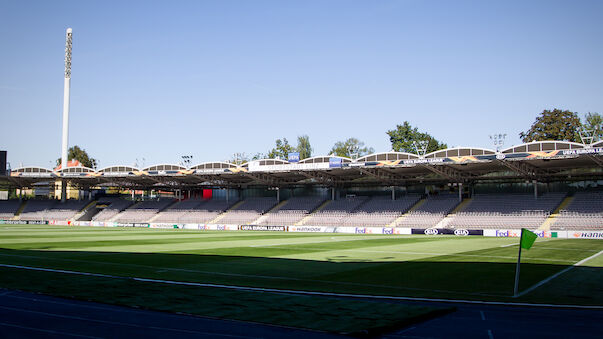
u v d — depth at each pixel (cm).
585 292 2112
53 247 4238
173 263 3155
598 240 5134
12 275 2481
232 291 2106
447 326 1528
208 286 2234
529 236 2038
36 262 3108
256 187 9650
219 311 1705
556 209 6519
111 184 10100
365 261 3272
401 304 1852
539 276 2559
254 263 3162
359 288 2223
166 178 9038
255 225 8038
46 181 10638
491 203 7156
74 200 10631
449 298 1977
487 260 3278
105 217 9775
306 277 2567
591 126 10156
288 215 8438
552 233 5747
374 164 6700
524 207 6794
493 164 6388
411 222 7225
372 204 8144
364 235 6306
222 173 7812
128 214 9669
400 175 7644
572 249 4056
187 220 9056
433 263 3131
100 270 2789
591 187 6825
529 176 6738
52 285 2192
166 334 1416
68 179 9731
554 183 7131
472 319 1622
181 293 2042
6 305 1781
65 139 9919
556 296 2020
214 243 4838
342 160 6912
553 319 1620
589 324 1555
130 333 1422
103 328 1474
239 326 1509
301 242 4984
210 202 9762
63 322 1542
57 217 9788
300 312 1695
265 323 1542
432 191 8038
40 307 1753
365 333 1427
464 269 2838
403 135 11938
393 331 1473
